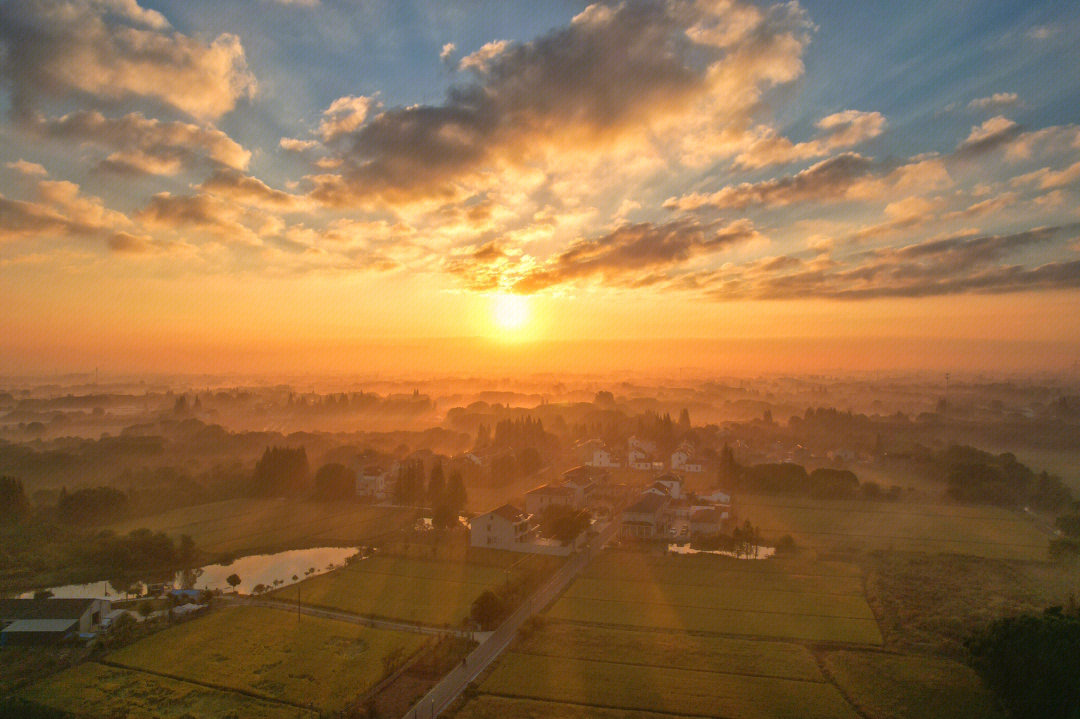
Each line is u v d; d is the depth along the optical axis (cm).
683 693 5709
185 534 10800
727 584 8681
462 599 8031
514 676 6006
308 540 11000
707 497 13550
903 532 11275
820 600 8069
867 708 5503
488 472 16125
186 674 6009
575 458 18862
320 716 5262
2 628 6775
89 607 7150
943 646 6688
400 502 13425
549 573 9131
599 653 6512
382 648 6594
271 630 7044
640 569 9338
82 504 11562
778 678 6003
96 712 5331
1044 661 5288
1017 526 11662
